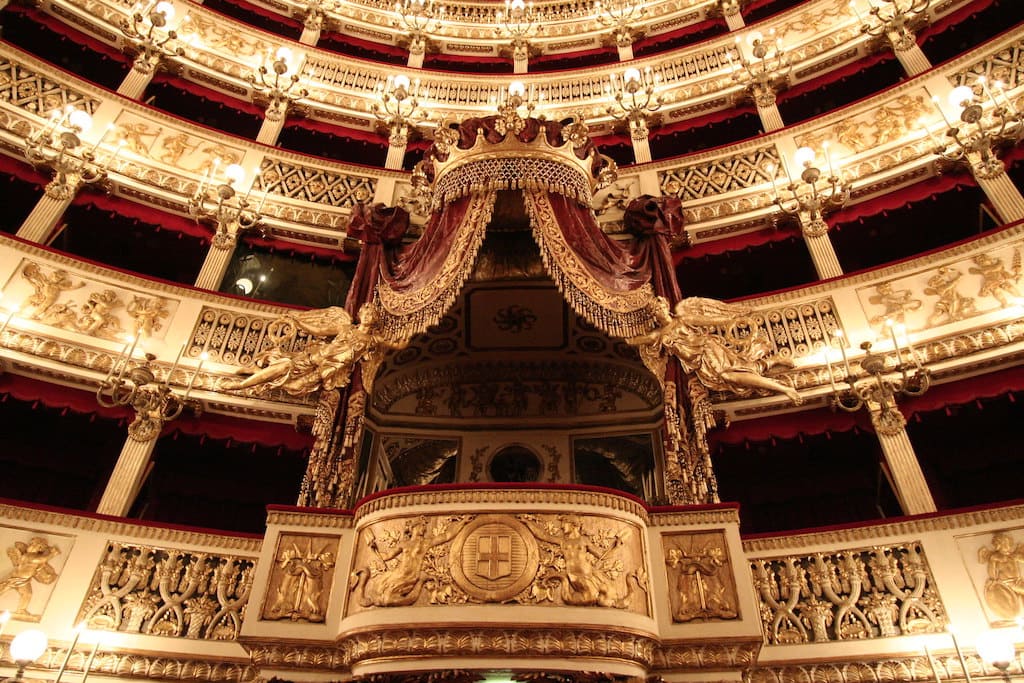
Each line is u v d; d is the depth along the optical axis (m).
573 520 7.34
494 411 12.74
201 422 11.26
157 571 8.83
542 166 9.91
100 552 8.73
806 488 13.03
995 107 11.91
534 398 12.79
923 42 15.80
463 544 7.13
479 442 12.52
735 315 9.55
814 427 11.00
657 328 9.55
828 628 8.36
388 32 20.69
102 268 11.54
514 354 12.30
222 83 16.97
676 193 15.14
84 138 13.62
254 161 15.16
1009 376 10.16
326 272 14.82
